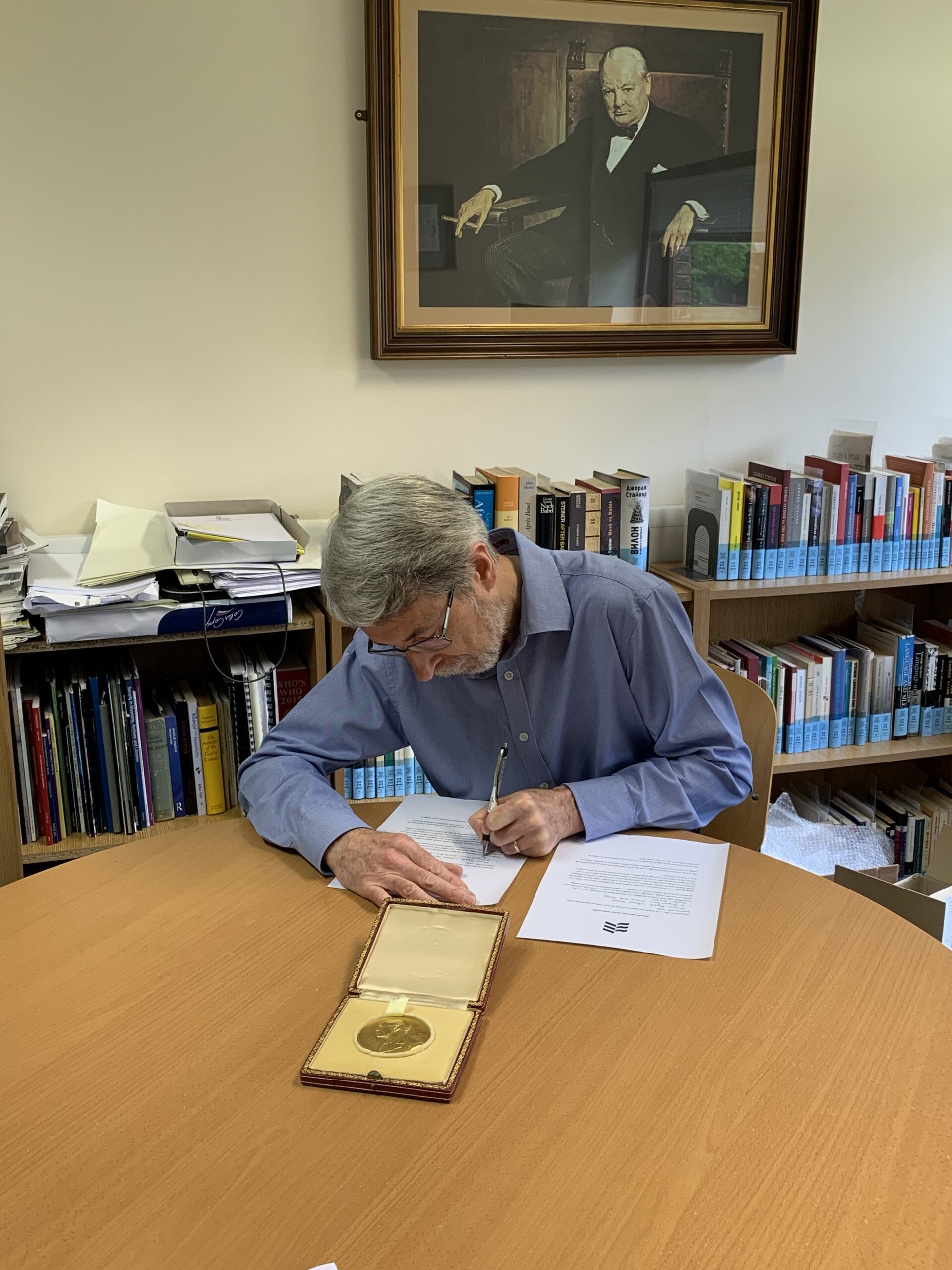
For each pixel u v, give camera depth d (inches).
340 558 48.4
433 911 47.9
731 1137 35.3
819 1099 37.1
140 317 89.8
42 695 84.7
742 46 98.3
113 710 83.4
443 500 50.3
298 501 97.2
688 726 58.9
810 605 112.6
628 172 98.3
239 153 89.2
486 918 47.2
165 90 86.5
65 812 84.5
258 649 92.4
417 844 52.6
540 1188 33.4
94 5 83.6
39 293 87.1
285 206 91.2
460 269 95.7
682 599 96.1
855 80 103.9
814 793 111.1
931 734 109.4
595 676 58.7
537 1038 40.6
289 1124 36.4
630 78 96.2
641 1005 42.5
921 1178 33.4
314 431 96.2
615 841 55.7
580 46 94.3
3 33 82.1
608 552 95.6
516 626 58.3
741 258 103.3
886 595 112.3
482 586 51.8
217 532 81.6
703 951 45.9
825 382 110.8
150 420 91.9
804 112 100.6
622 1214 32.3
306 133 90.4
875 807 113.0
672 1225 31.8
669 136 98.6
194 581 81.0
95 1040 40.9
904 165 107.7
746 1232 31.5
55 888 52.4
